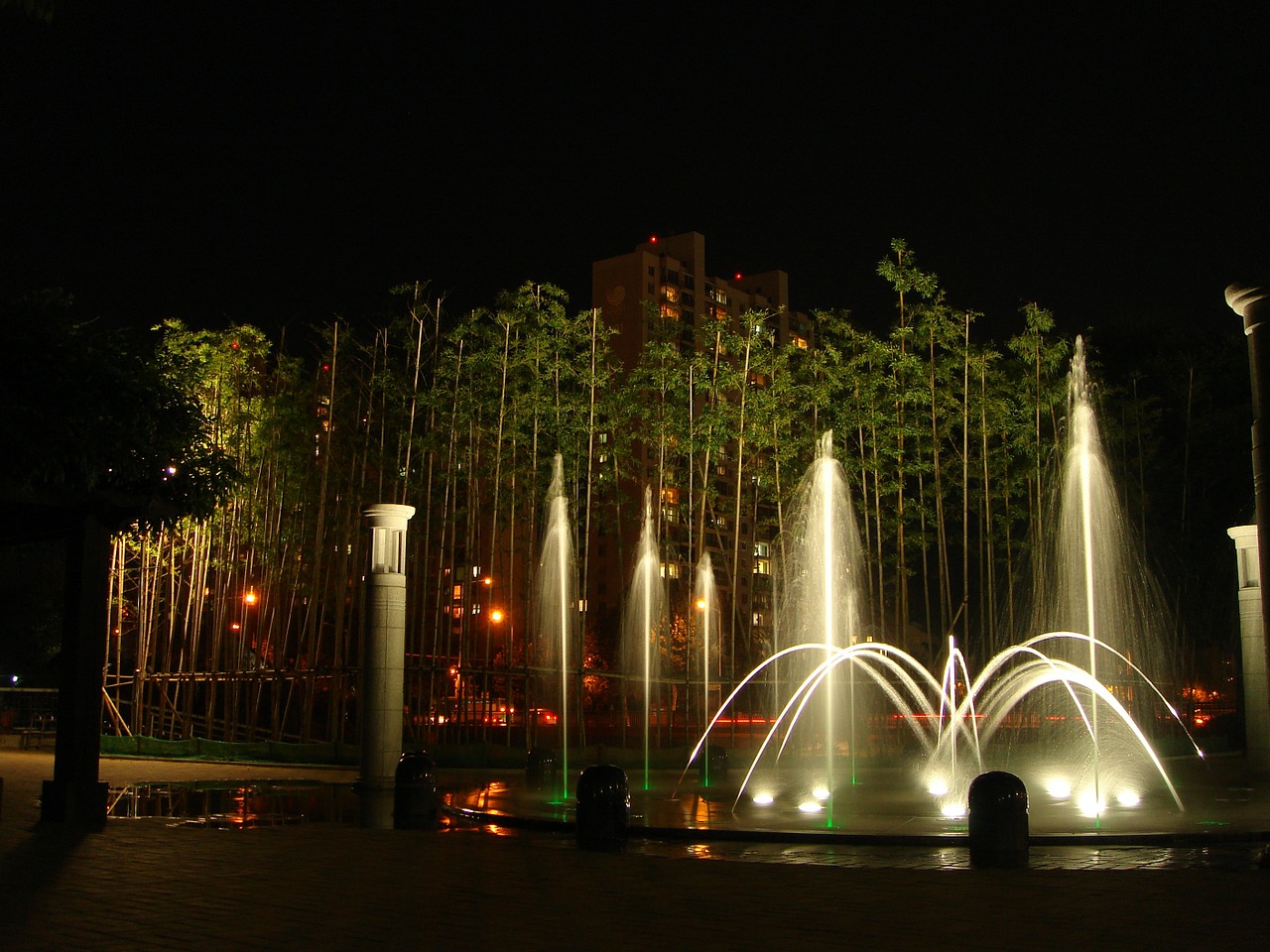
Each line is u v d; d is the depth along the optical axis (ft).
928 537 84.58
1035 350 84.79
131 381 35.22
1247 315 29.12
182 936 20.04
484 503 85.76
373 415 79.41
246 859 29.19
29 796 46.57
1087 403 88.69
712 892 24.27
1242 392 95.96
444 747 69.05
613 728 107.86
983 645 87.56
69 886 25.21
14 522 39.81
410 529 84.33
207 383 76.23
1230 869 29.76
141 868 27.71
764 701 90.43
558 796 48.93
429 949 19.07
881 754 77.00
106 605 37.78
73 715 36.73
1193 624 95.61
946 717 84.23
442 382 78.23
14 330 33.09
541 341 76.74
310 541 81.20
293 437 76.28
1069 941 19.56
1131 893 23.90
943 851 33.32
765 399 80.02
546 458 81.56
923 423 86.63
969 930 20.45
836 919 21.45
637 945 19.36
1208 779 59.93
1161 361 97.60
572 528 86.99
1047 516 90.07
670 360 83.05
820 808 44.32
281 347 77.10
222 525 77.00
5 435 32.04
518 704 132.36
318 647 75.77
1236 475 93.15
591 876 26.48
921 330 82.12
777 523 88.69
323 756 67.87
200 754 71.67
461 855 29.84
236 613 92.38
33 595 105.50
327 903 23.12
